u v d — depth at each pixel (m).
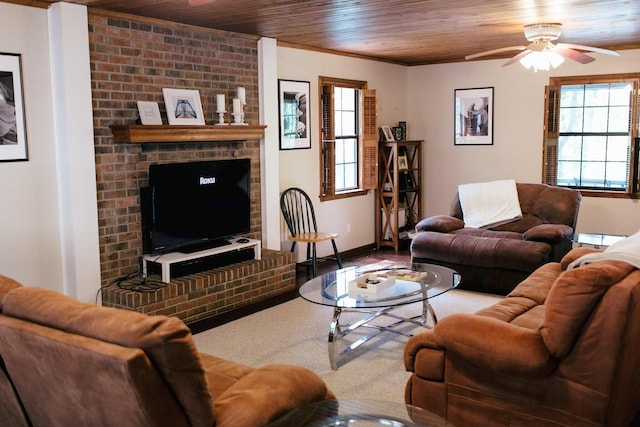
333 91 6.91
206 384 1.96
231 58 5.53
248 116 5.76
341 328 4.52
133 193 4.72
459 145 8.00
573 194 5.98
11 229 4.05
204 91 5.29
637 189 6.82
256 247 5.48
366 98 7.37
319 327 4.62
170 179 4.79
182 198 4.92
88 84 4.29
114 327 1.88
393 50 6.91
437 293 3.72
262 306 5.22
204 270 5.05
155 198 4.66
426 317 4.56
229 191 5.41
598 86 7.08
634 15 4.80
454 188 8.11
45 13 4.14
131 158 4.68
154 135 4.58
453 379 2.78
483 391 2.70
